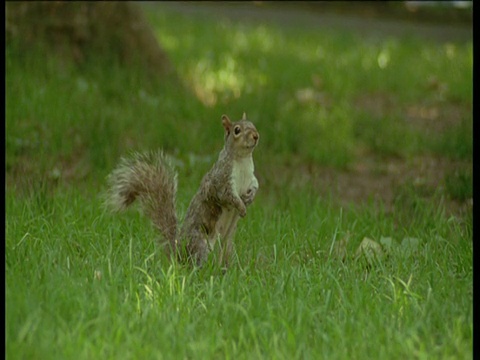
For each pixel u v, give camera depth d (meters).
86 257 8.25
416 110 18.52
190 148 13.80
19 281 7.14
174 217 8.56
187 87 17.31
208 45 22.39
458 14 31.12
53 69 16.03
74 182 11.83
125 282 7.45
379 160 14.84
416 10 31.48
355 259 8.56
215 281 7.66
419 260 8.55
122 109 15.23
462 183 12.36
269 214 10.59
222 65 19.98
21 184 11.61
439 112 18.36
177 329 6.64
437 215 10.32
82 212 9.95
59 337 6.25
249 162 8.23
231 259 8.45
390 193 13.12
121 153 13.16
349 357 6.36
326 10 31.88
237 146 8.09
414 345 6.59
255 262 8.52
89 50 16.70
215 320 6.80
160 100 15.97
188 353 6.43
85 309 6.75
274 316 6.81
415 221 10.52
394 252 8.85
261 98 16.88
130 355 6.15
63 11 16.50
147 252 8.39
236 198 8.12
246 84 18.50
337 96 18.69
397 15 31.39
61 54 16.44
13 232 8.83
